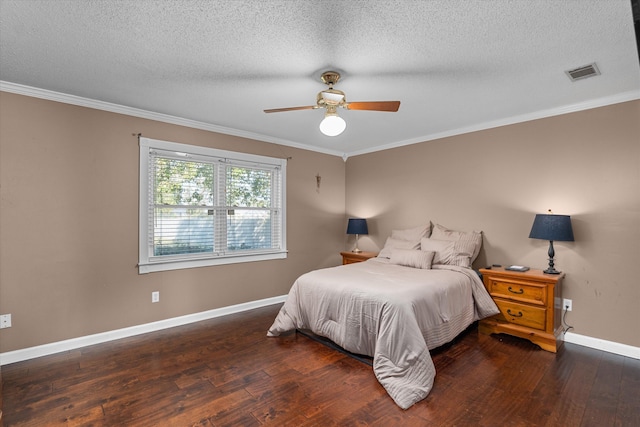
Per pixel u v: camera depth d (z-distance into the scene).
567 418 1.94
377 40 2.02
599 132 3.02
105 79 2.59
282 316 3.27
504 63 2.31
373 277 3.11
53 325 2.88
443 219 4.20
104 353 2.86
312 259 4.99
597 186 3.03
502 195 3.67
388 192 4.85
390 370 2.32
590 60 2.27
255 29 1.90
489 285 3.31
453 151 4.10
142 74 2.50
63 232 2.94
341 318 2.81
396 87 2.73
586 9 1.71
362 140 4.64
